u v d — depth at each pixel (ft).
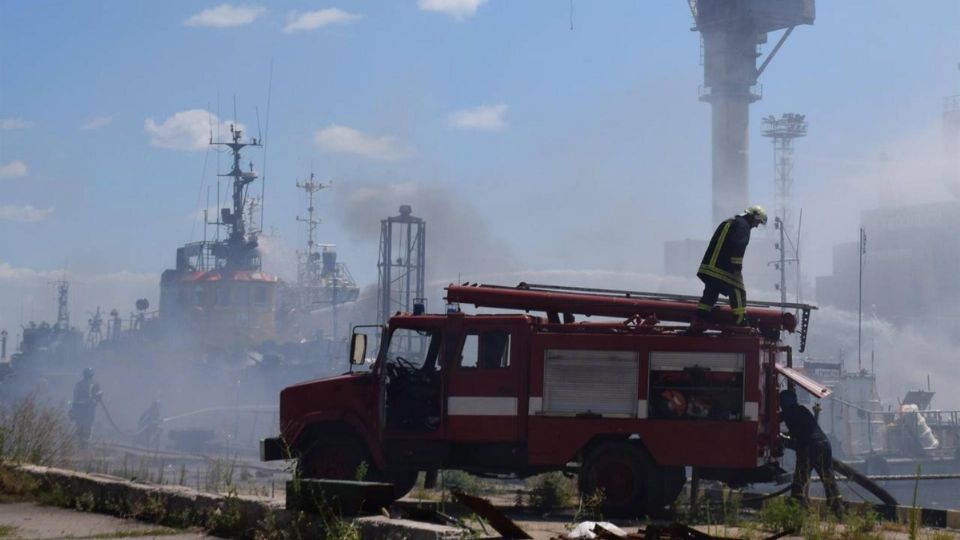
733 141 444.55
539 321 56.08
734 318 55.98
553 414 54.34
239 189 282.56
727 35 443.73
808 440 55.98
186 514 39.93
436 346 58.23
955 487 175.22
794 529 45.57
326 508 34.60
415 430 56.44
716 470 55.36
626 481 53.72
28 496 47.55
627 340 54.24
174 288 275.80
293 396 57.47
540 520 51.37
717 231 56.29
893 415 186.60
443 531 31.42
